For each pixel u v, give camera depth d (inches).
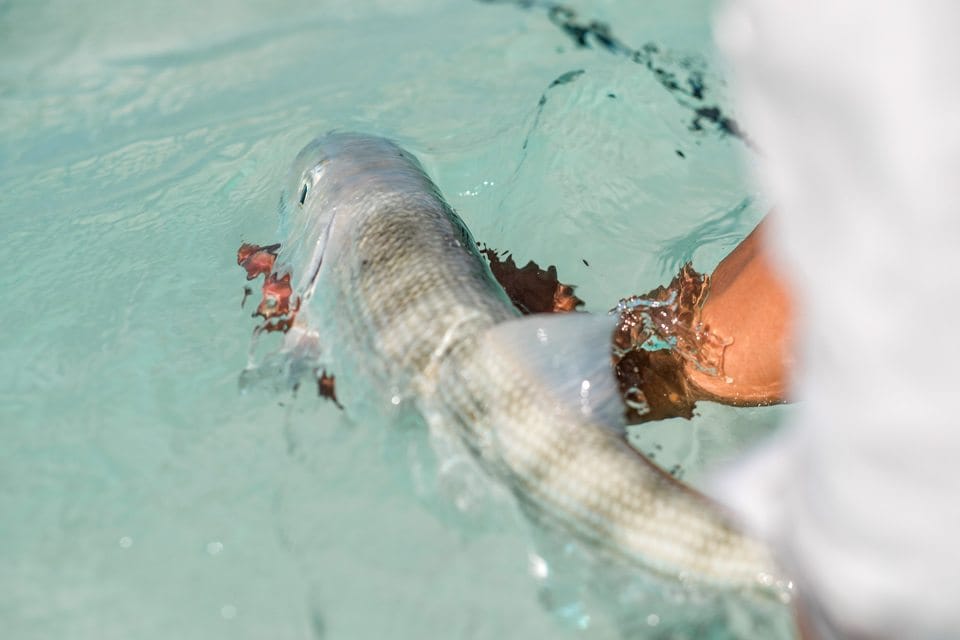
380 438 41.0
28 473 41.8
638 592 37.2
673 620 37.1
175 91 63.3
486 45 65.3
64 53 68.3
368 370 41.2
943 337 25.0
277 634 38.1
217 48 67.9
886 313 25.5
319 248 44.4
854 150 24.7
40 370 44.9
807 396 30.4
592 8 70.7
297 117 58.8
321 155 47.4
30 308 47.4
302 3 73.8
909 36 23.2
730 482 33.3
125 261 49.2
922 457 26.4
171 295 47.1
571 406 38.3
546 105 58.2
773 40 25.5
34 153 58.7
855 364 26.6
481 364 39.2
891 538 28.1
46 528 40.4
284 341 43.6
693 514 36.5
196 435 42.4
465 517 39.5
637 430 42.4
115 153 57.6
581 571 37.9
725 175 53.7
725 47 27.9
